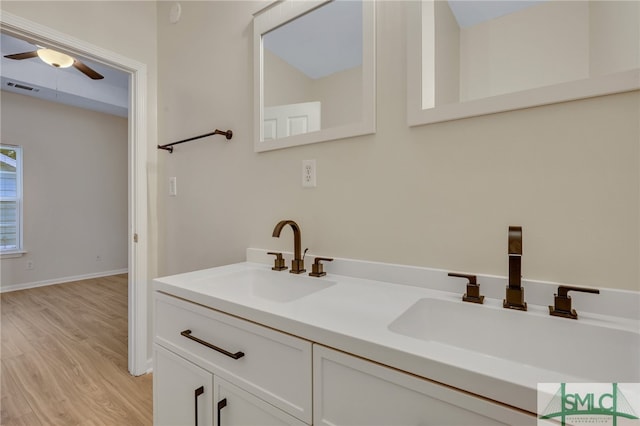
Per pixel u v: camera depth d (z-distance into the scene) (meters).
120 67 1.86
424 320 0.90
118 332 2.60
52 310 3.19
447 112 0.96
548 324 0.75
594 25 1.15
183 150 1.85
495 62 1.41
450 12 1.37
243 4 1.56
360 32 1.17
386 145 1.10
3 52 3.34
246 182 1.54
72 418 1.51
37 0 1.52
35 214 4.19
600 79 0.75
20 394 1.71
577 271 0.80
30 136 4.14
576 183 0.79
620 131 0.74
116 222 5.00
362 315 0.77
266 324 0.79
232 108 1.60
